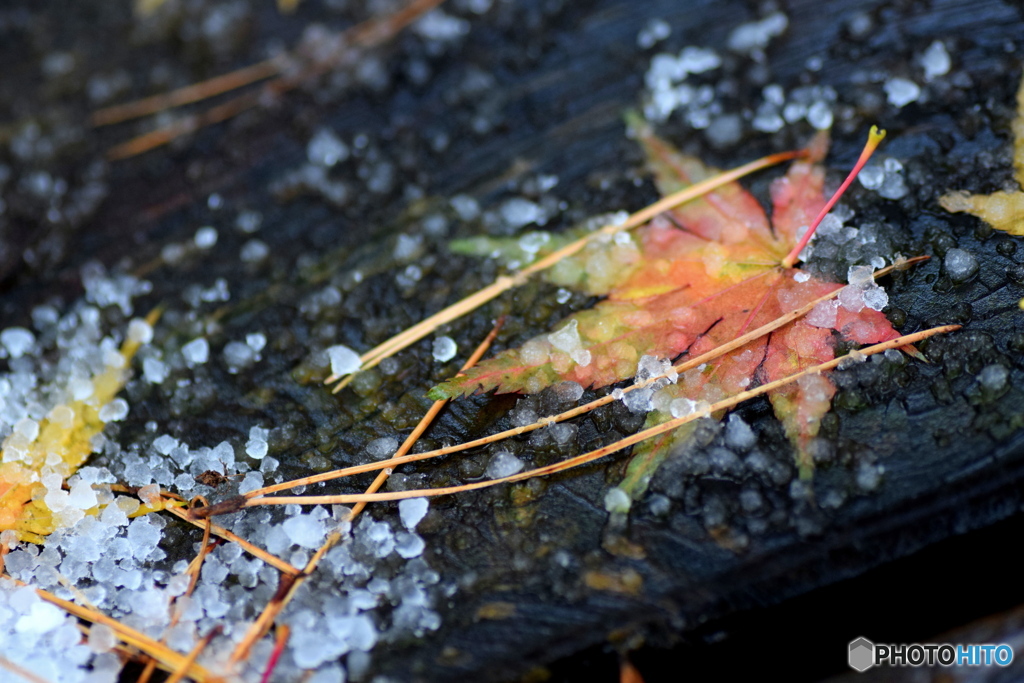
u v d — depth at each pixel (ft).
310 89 1.50
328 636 1.28
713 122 1.42
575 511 1.30
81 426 1.36
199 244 1.43
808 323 1.32
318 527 1.30
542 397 1.33
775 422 1.30
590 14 1.50
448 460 1.32
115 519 1.32
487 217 1.41
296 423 1.35
